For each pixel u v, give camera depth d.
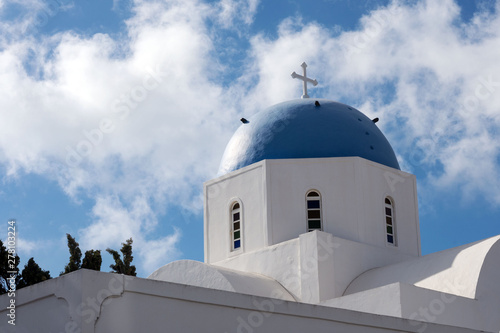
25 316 13.55
